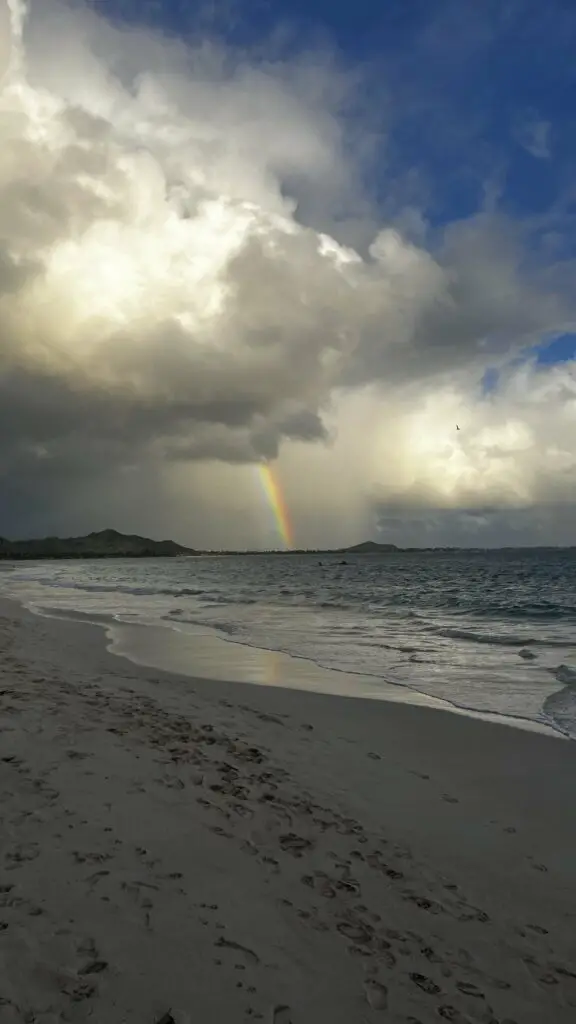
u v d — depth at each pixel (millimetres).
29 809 4902
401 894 4410
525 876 4859
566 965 3758
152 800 5391
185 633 20047
